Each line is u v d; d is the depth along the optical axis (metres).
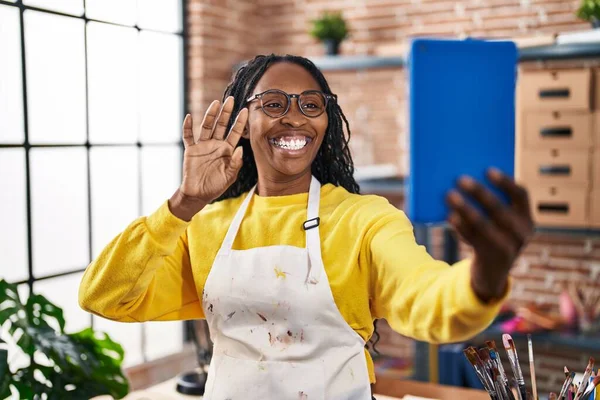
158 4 3.93
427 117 1.76
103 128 3.62
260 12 4.60
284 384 1.30
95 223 3.60
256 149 1.41
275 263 1.33
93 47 3.53
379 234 1.25
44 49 3.26
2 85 3.05
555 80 3.36
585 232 3.34
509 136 1.85
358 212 1.32
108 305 1.34
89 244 3.52
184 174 1.25
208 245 1.43
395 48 3.80
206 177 1.25
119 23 3.67
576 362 3.79
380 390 2.39
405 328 1.11
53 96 3.32
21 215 3.17
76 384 2.47
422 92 1.76
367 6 4.32
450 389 2.31
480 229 0.81
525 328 3.40
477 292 0.91
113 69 3.65
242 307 1.34
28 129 3.17
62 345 2.39
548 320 3.48
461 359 3.19
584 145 3.32
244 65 1.49
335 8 4.40
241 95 1.47
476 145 1.81
